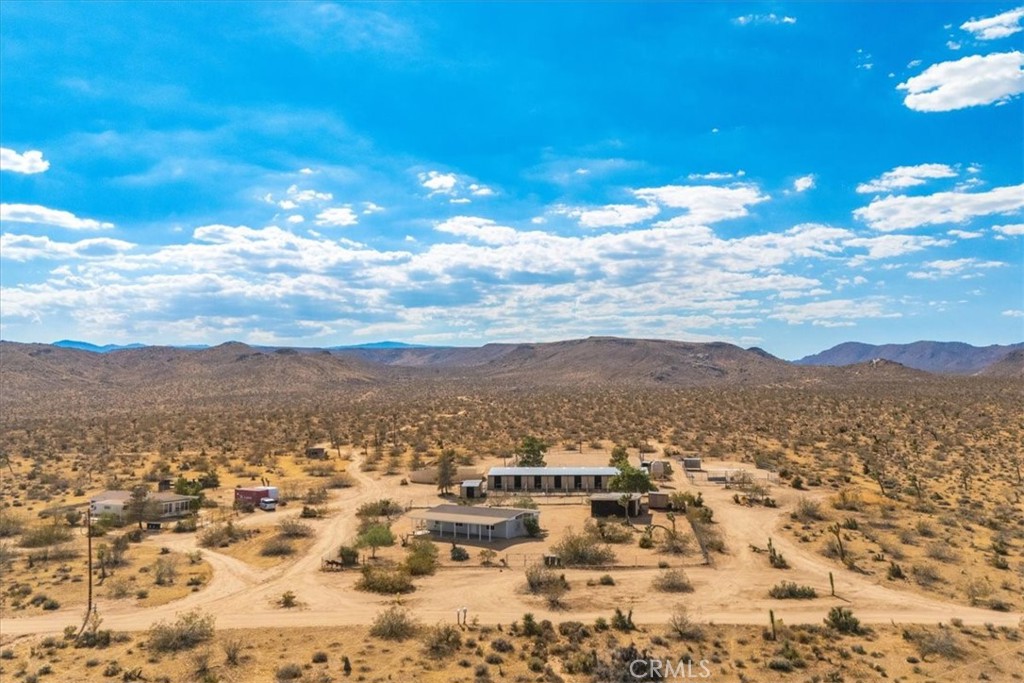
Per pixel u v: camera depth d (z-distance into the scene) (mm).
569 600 61938
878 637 53250
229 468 133250
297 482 120688
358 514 95875
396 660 49844
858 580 66062
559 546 75812
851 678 46562
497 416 196625
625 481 101188
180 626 54562
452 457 129500
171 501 98500
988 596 61094
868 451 130000
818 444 141125
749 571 69125
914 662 48906
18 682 47281
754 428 161875
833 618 55250
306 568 73250
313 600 63281
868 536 78562
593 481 110438
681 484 110000
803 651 50719
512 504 97688
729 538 80438
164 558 75625
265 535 86688
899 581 65500
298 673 47656
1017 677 46688
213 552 79750
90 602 60531
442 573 70250
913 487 100625
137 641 54250
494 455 144875
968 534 79250
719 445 142875
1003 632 53781
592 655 49438
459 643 52531
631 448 145625
